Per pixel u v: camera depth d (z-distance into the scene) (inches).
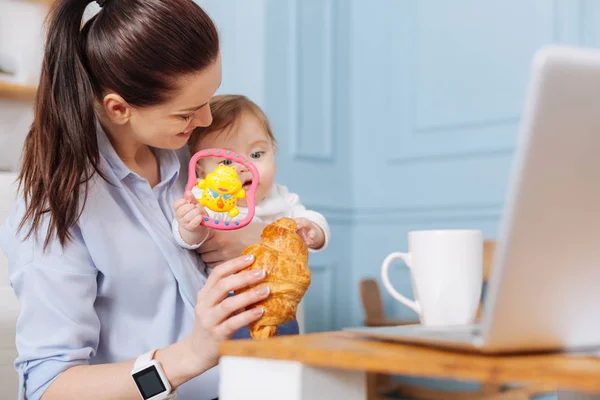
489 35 97.6
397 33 107.7
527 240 18.3
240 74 93.9
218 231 45.4
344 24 110.5
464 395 89.8
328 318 104.8
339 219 108.0
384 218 108.0
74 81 37.4
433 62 103.7
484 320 19.3
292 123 98.9
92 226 39.2
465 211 99.2
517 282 18.7
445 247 31.3
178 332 42.4
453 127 101.0
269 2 94.2
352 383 23.4
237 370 23.3
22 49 74.5
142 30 35.9
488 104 97.5
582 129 17.6
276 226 30.7
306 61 101.3
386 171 108.3
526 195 17.8
